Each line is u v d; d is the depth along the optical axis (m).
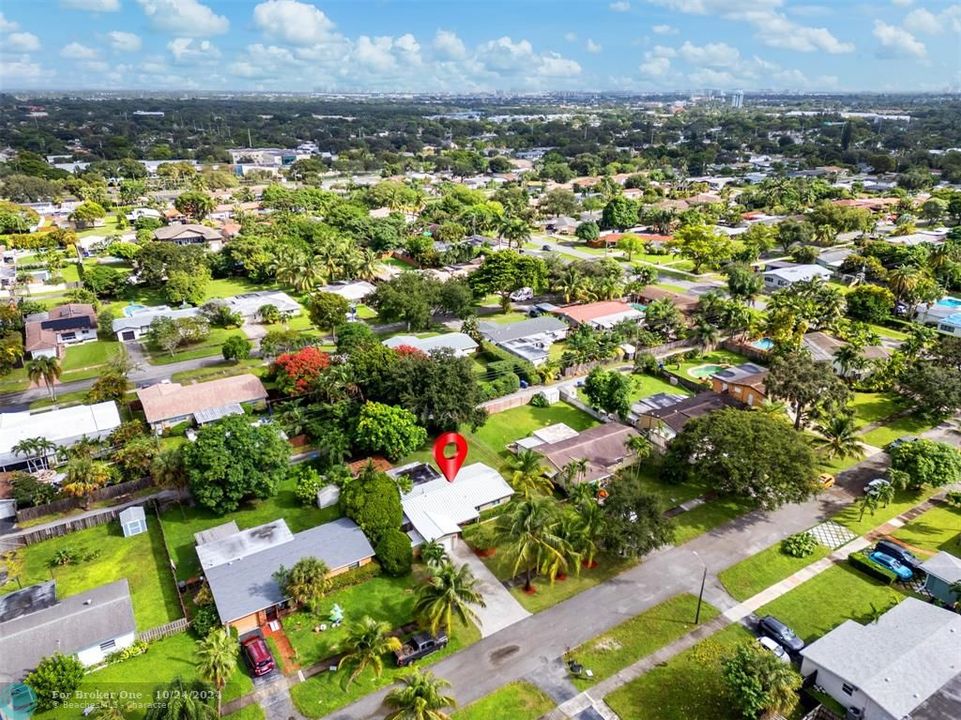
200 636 53.69
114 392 92.88
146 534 67.75
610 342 110.75
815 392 81.06
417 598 58.16
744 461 66.75
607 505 62.78
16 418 84.19
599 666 51.41
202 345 117.69
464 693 48.81
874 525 68.75
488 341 116.06
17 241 182.88
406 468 75.25
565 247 199.88
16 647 49.66
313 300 120.50
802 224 185.12
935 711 43.81
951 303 134.38
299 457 80.88
